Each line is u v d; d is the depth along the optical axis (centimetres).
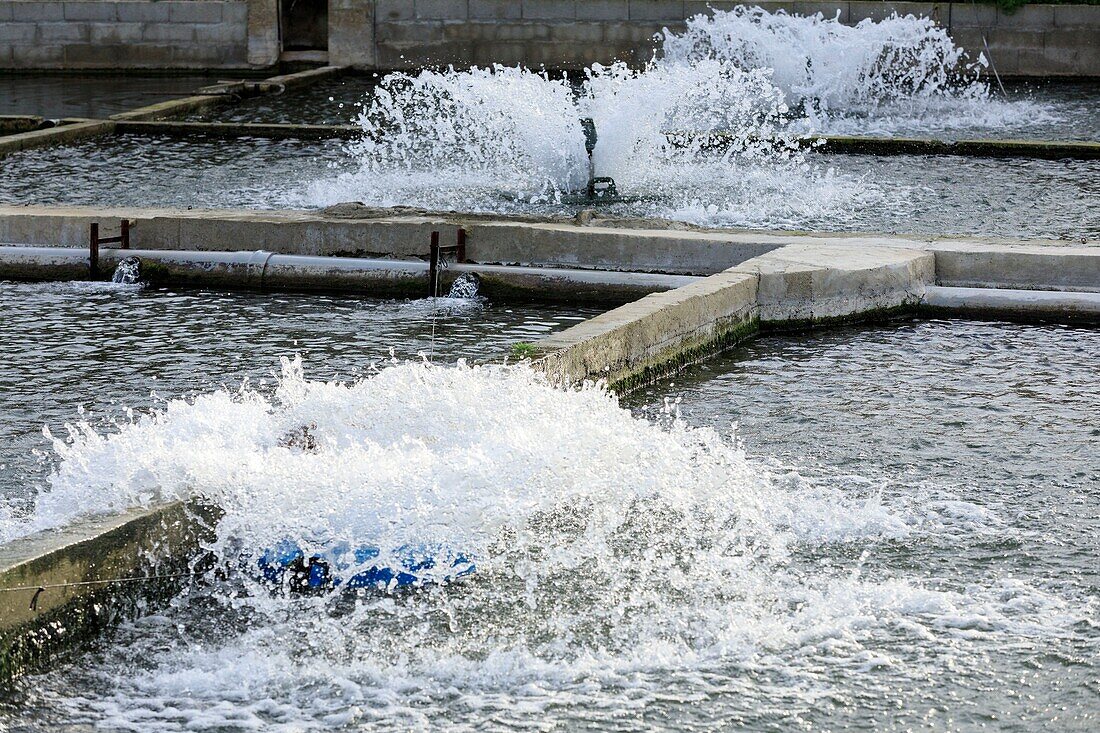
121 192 3488
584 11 6100
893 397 2009
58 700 1124
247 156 4088
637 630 1253
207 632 1244
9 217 2883
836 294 2453
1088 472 1688
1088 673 1185
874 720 1113
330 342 2317
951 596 1330
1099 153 4041
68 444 1775
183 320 2475
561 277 2677
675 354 2180
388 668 1184
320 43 6694
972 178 3709
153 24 6406
